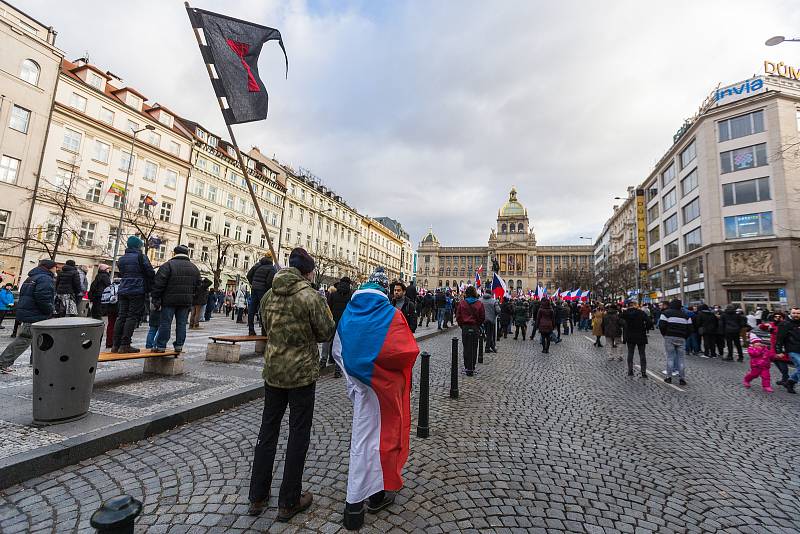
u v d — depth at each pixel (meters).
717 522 3.14
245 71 5.54
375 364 2.96
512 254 115.06
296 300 2.99
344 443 4.34
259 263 9.34
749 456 4.62
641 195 52.88
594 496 3.46
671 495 3.56
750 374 8.84
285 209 50.28
